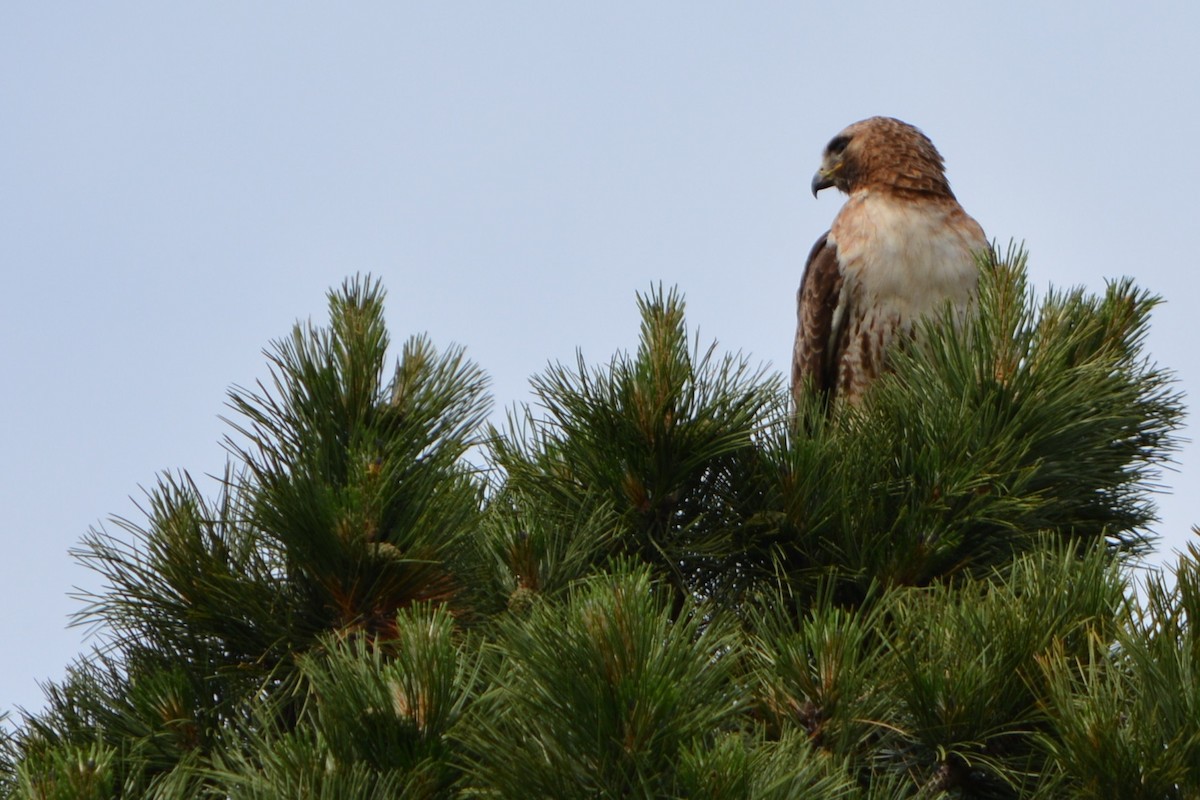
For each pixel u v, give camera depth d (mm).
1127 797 5203
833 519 7879
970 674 5957
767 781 5016
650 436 7703
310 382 7266
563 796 5094
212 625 7016
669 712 5047
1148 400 9008
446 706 5465
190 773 6207
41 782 5754
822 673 5867
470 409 7434
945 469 7707
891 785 5715
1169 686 5258
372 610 6926
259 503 6898
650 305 7887
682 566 8055
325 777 5203
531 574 7184
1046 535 7969
